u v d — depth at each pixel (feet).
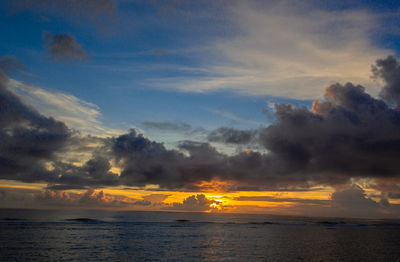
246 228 356.79
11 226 294.66
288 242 225.76
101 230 286.66
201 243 210.79
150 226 356.18
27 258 147.95
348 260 158.20
